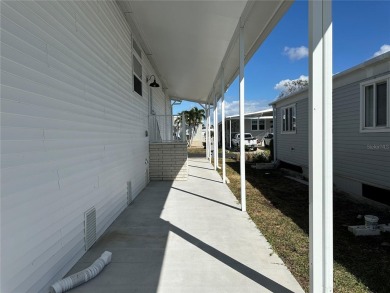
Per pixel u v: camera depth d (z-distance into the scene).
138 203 5.40
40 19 2.24
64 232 2.59
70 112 2.78
